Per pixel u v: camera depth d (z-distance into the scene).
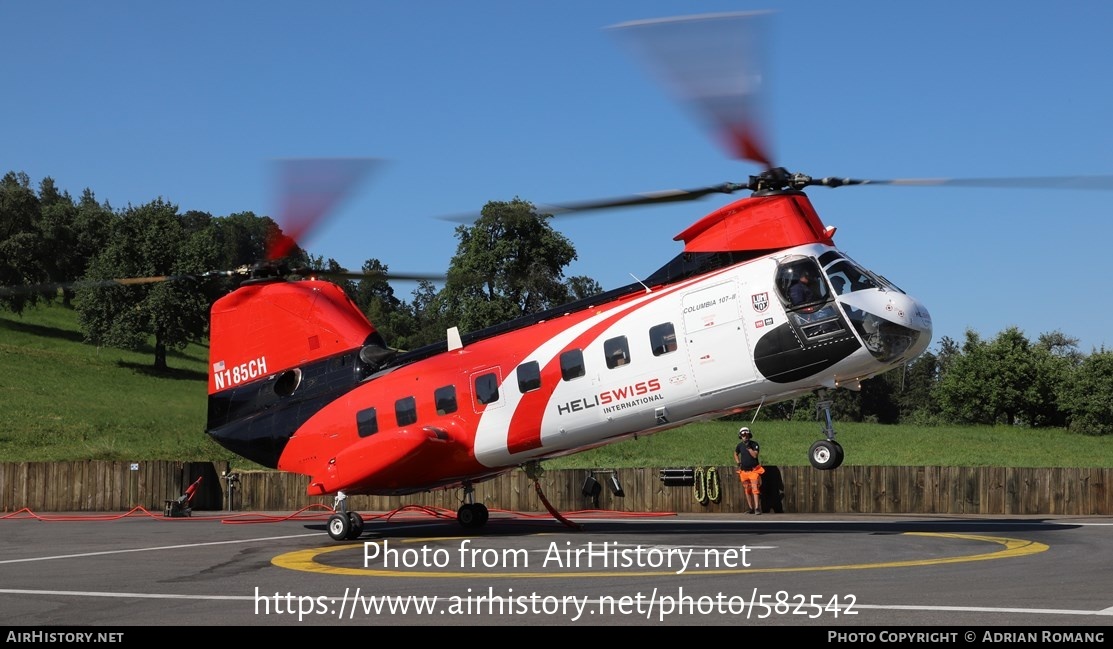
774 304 17.42
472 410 19.25
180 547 17.56
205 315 90.44
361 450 18.72
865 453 43.31
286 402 21.17
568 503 27.22
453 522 23.33
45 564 15.03
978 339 85.81
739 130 17.31
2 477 29.05
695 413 18.31
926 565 13.51
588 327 18.77
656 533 19.00
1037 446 46.50
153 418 63.38
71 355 87.56
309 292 21.36
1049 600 10.55
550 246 70.50
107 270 88.69
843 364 17.28
